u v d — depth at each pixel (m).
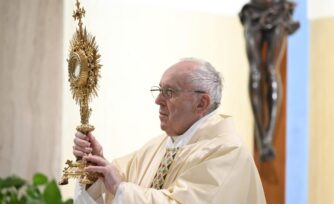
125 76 6.48
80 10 3.77
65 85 6.15
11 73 5.98
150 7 6.65
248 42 6.24
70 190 6.12
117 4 6.46
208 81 3.85
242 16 6.34
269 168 6.27
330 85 6.71
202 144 3.80
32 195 2.91
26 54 6.02
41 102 6.05
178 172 3.80
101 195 3.82
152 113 6.62
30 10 6.02
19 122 5.99
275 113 6.20
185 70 3.85
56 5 6.07
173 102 3.84
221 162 3.62
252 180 3.68
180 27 6.79
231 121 3.89
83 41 3.73
